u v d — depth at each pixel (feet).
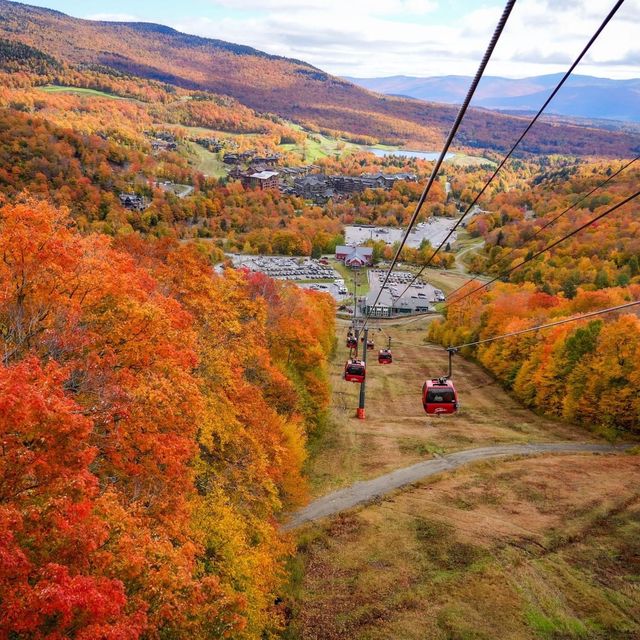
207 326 150.00
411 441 240.53
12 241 90.38
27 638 52.70
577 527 161.17
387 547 153.17
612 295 424.05
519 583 135.44
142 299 104.73
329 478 200.23
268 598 118.62
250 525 121.19
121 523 68.13
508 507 175.94
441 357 439.22
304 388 226.17
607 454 229.45
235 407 139.85
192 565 76.13
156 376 91.30
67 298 93.81
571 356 282.97
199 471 115.03
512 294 462.60
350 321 608.19
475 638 117.70
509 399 325.62
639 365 248.52
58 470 58.85
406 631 120.06
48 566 52.70
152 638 66.95
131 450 81.76
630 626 120.47
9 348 83.41
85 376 86.38
